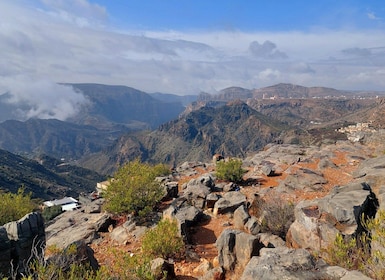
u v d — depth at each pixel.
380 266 6.20
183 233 11.42
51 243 13.09
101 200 19.94
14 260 8.35
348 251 7.13
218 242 9.39
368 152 23.16
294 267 6.18
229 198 14.70
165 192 16.44
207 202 14.76
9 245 8.23
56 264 7.49
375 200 9.80
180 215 13.15
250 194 15.90
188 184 17.62
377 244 7.07
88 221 15.32
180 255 10.53
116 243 12.31
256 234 11.38
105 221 14.26
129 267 7.87
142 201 14.31
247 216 12.32
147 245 10.30
